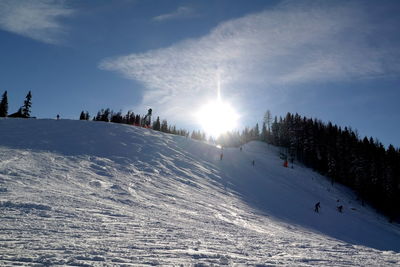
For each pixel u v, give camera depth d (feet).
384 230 102.42
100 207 33.68
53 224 22.79
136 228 25.34
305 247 24.75
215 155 139.33
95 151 86.22
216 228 33.19
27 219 23.43
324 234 63.10
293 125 252.83
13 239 17.44
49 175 50.72
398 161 215.92
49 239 18.25
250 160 160.97
